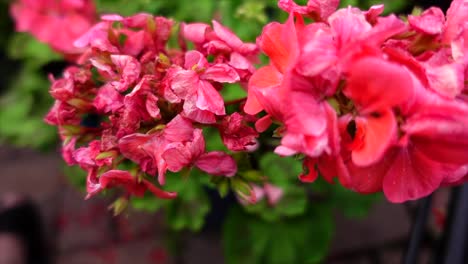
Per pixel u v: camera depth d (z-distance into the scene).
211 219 0.77
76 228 0.88
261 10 0.54
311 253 0.58
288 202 0.55
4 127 0.77
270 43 0.36
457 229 0.51
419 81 0.34
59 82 0.41
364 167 0.35
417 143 0.34
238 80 0.37
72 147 0.41
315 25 0.36
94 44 0.39
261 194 0.54
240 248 0.58
